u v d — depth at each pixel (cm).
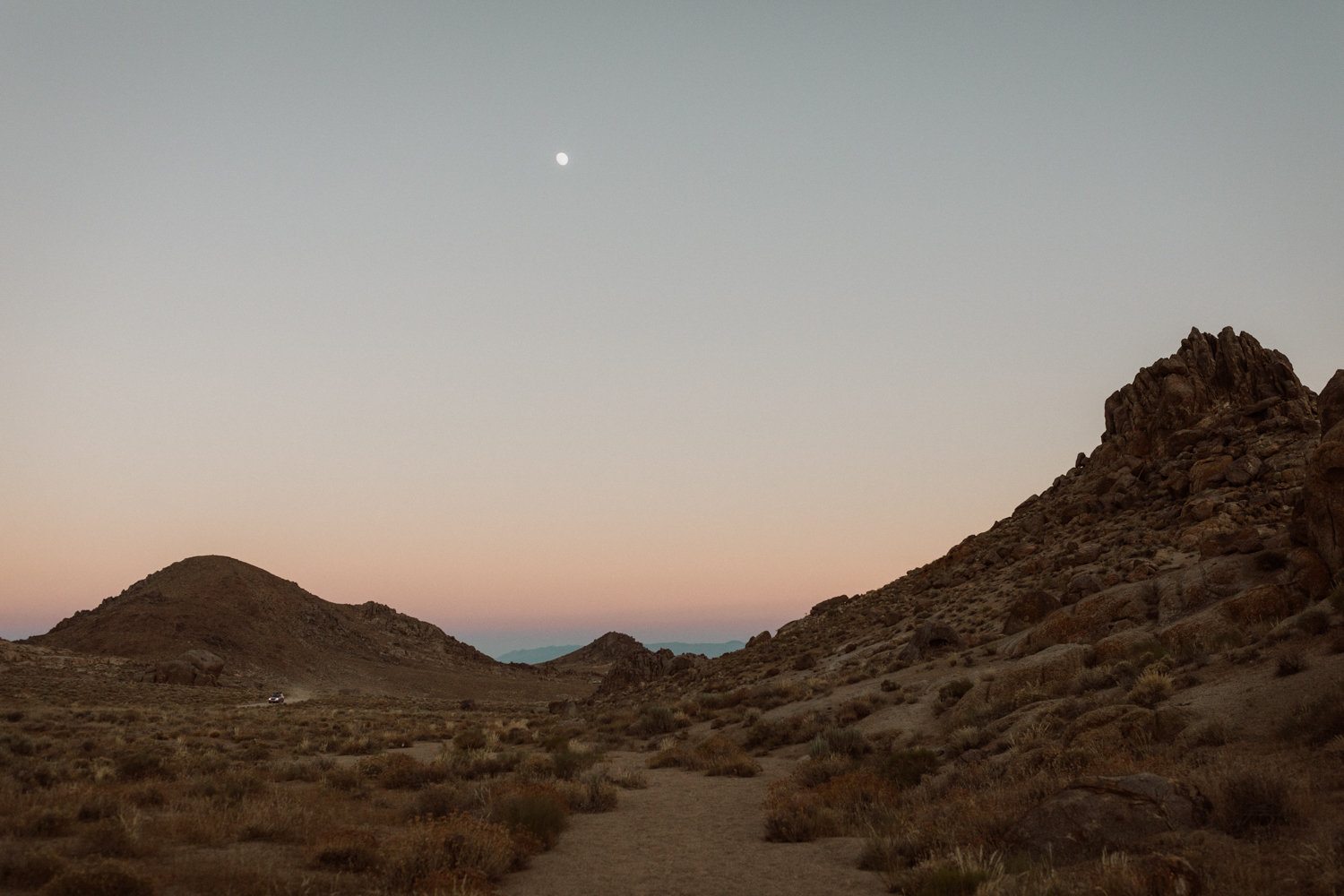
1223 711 1658
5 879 1152
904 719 3092
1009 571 5597
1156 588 3266
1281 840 1027
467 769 2734
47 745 3150
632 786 2678
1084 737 1702
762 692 4650
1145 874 950
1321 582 2395
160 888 1188
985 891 1015
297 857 1471
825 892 1288
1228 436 5328
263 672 15462
